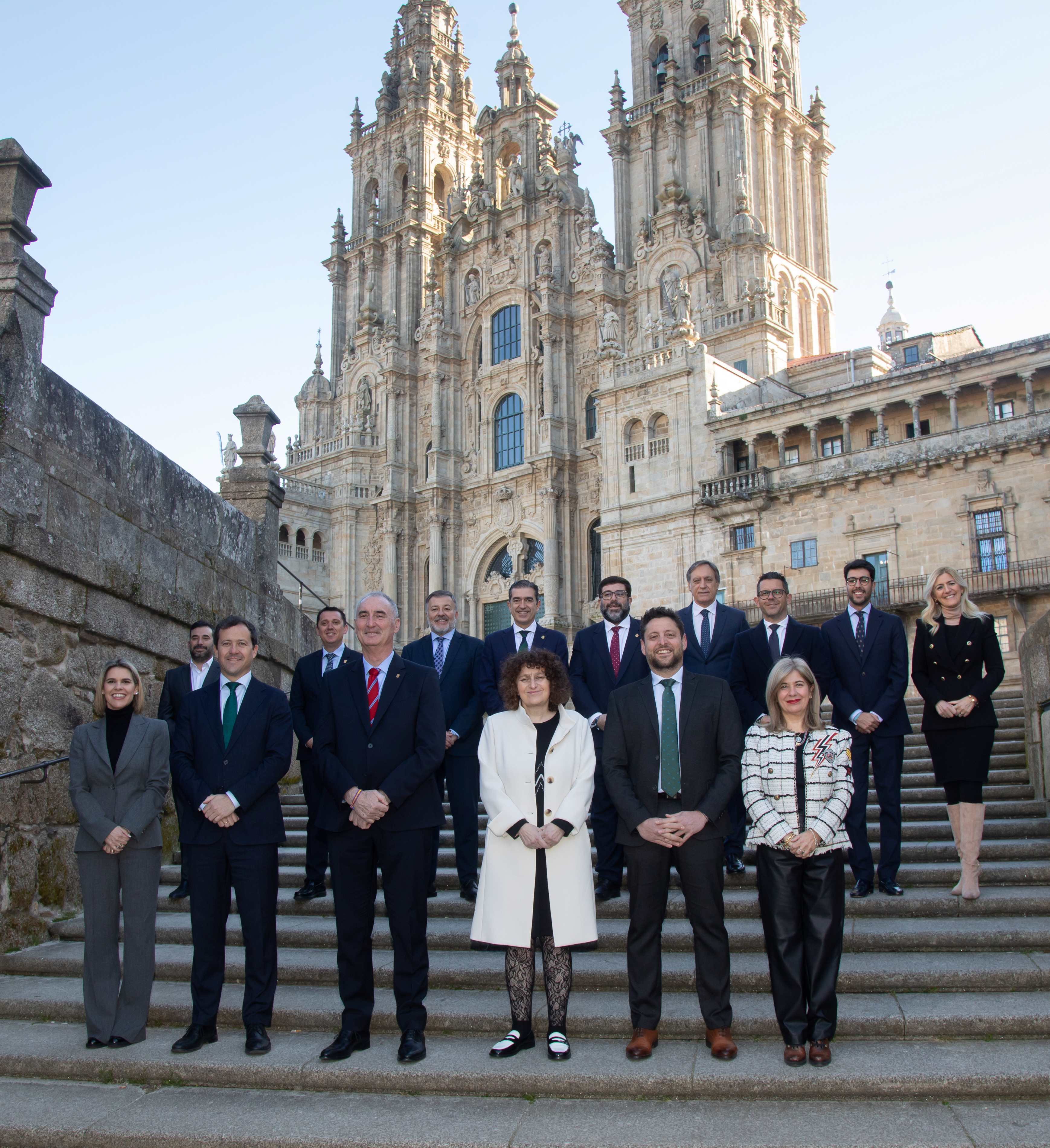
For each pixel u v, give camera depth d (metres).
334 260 74.75
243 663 9.30
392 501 64.81
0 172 11.55
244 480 19.42
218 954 8.60
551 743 8.32
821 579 40.44
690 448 45.91
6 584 11.09
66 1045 8.52
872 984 8.62
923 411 39.84
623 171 59.53
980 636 10.45
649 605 46.25
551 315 59.62
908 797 13.83
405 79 74.69
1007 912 9.92
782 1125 6.74
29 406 11.63
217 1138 6.92
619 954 9.81
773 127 57.84
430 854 8.82
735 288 52.75
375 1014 8.70
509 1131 6.82
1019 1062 7.30
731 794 8.05
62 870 11.73
